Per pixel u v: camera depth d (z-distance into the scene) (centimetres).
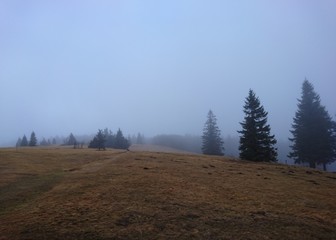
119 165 2989
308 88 5628
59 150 5075
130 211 1484
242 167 3378
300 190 2238
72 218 1401
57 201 1692
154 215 1444
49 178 2438
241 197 1875
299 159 5516
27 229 1291
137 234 1242
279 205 1758
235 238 1249
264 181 2495
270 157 4766
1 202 1750
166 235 1243
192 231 1291
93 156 4166
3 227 1332
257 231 1331
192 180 2295
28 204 1678
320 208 1773
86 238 1203
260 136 4791
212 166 3222
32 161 3491
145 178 2244
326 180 2881
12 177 2475
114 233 1244
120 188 1931
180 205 1603
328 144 5391
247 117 4906
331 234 1376
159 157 3875
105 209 1516
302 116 5562
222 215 1493
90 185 2055
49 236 1220
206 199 1756
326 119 5547
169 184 2080
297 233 1345
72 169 2931
